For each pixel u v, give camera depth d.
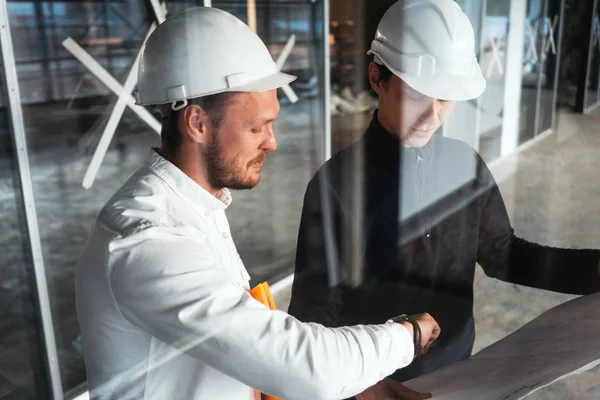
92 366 0.70
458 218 1.01
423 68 0.91
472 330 1.05
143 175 0.72
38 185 1.86
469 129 1.50
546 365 0.64
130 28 2.08
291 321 0.62
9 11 1.78
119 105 2.06
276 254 2.45
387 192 0.96
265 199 2.79
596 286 1.00
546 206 1.68
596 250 1.00
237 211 2.71
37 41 1.89
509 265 1.06
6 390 1.65
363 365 0.62
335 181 0.99
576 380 0.86
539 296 1.08
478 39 1.52
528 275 1.05
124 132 2.07
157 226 0.65
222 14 0.72
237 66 0.68
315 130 2.63
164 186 0.70
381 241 0.98
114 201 0.70
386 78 0.95
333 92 2.53
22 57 1.86
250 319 0.60
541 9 1.63
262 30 2.53
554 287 1.04
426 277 1.01
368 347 0.63
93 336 0.68
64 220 1.85
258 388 0.62
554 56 1.72
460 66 0.92
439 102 0.94
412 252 1.00
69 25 1.96
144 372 0.67
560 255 1.03
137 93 0.73
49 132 1.88
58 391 1.69
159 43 0.69
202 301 0.60
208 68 0.67
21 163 1.63
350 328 0.65
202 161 0.70
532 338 0.72
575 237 1.59
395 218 0.98
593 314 0.75
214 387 0.67
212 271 0.63
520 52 1.62
